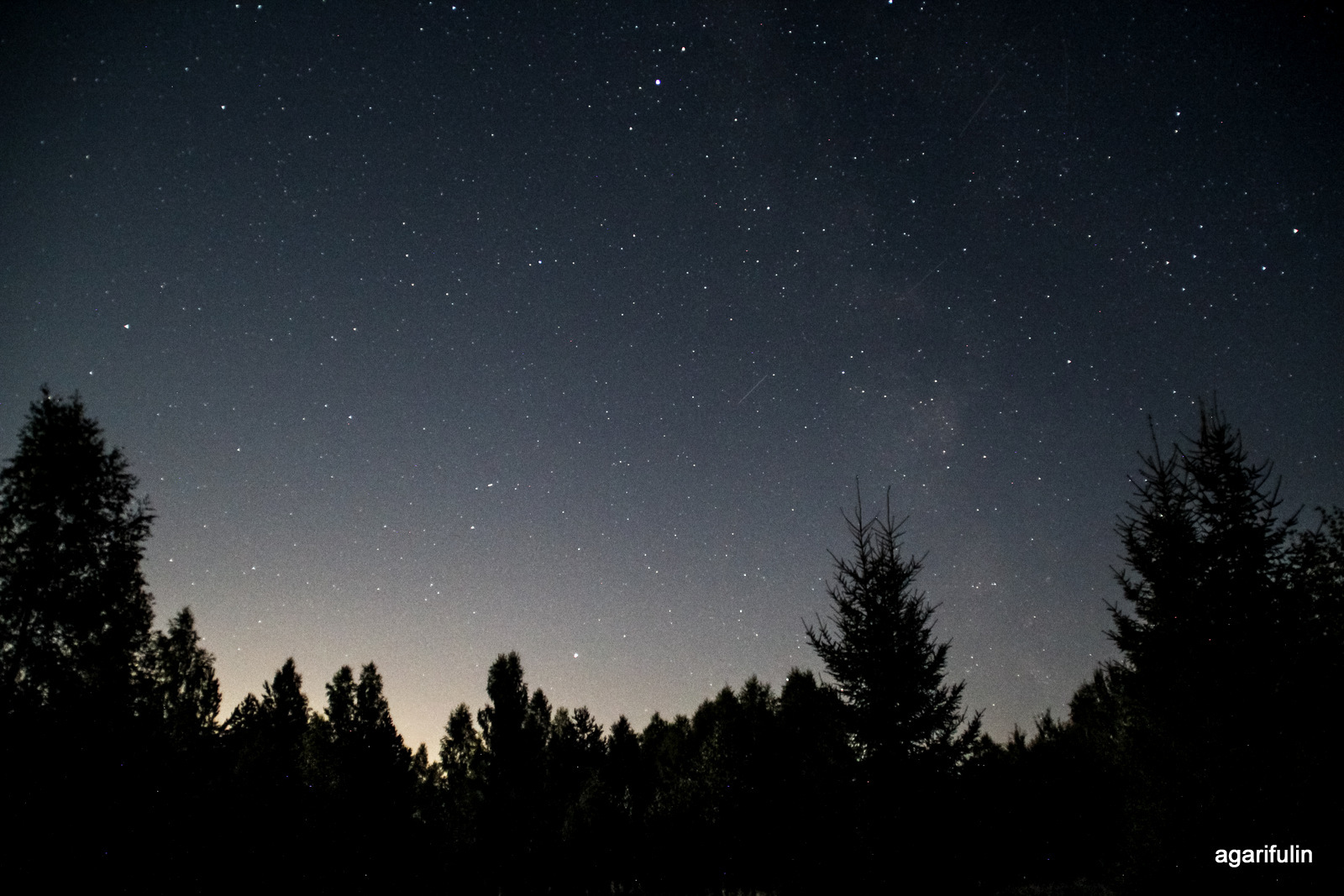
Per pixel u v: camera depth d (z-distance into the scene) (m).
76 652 11.50
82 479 11.97
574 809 21.97
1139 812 11.64
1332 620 11.38
